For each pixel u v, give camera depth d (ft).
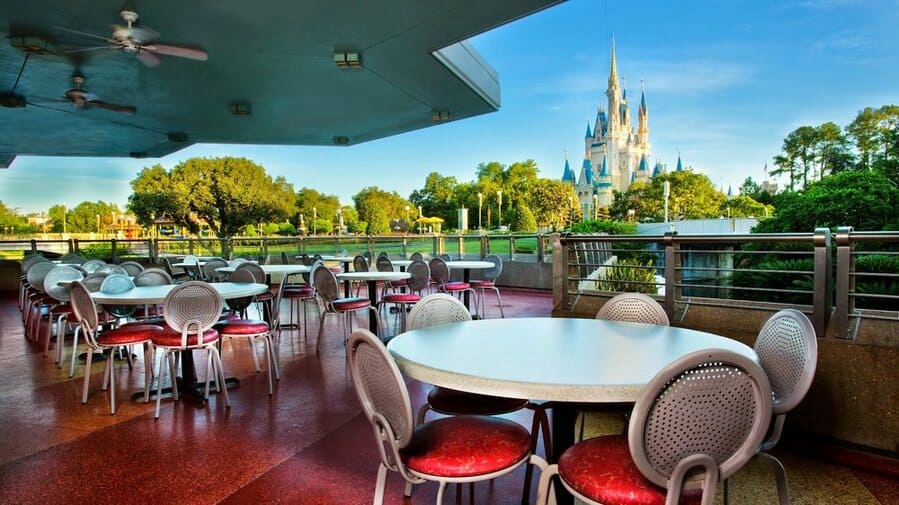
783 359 5.57
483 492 7.00
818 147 116.37
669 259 9.82
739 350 5.35
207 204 88.89
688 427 3.75
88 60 18.17
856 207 24.11
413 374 4.95
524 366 4.78
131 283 12.71
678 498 3.76
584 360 5.01
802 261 15.51
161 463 7.88
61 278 16.02
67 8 14.20
